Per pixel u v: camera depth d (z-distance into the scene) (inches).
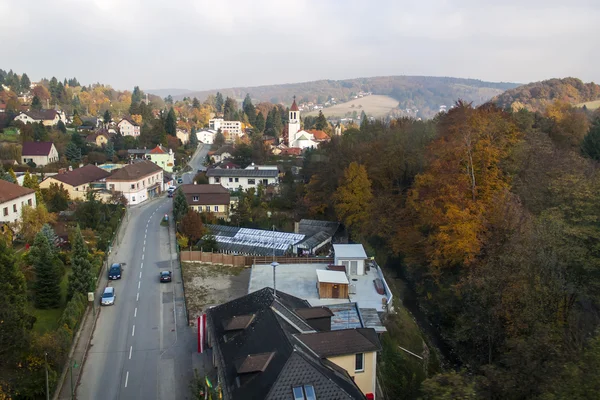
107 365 1286.9
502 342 1242.6
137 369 1267.2
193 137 6545.3
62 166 4269.2
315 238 2395.4
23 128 4857.3
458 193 1699.1
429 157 2105.1
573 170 1691.7
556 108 3257.9
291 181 3550.7
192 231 2391.7
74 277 1636.3
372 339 1099.3
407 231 2065.7
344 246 1951.3
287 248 2288.4
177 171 5032.0
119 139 5531.5
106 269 2065.7
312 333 1076.5
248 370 921.5
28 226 2194.9
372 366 1076.5
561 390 680.4
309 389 865.5
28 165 4183.1
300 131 6279.5
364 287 1715.1
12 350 995.9
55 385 1128.8
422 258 1919.3
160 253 2326.5
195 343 1416.1
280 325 1055.0
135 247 2420.0
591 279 1226.0
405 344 1459.2
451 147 1835.6
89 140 5511.8
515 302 1175.0
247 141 6643.7
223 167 4375.0
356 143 3034.0
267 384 877.2
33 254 1738.4
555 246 1257.4
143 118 7770.7
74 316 1425.9
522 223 1371.8
